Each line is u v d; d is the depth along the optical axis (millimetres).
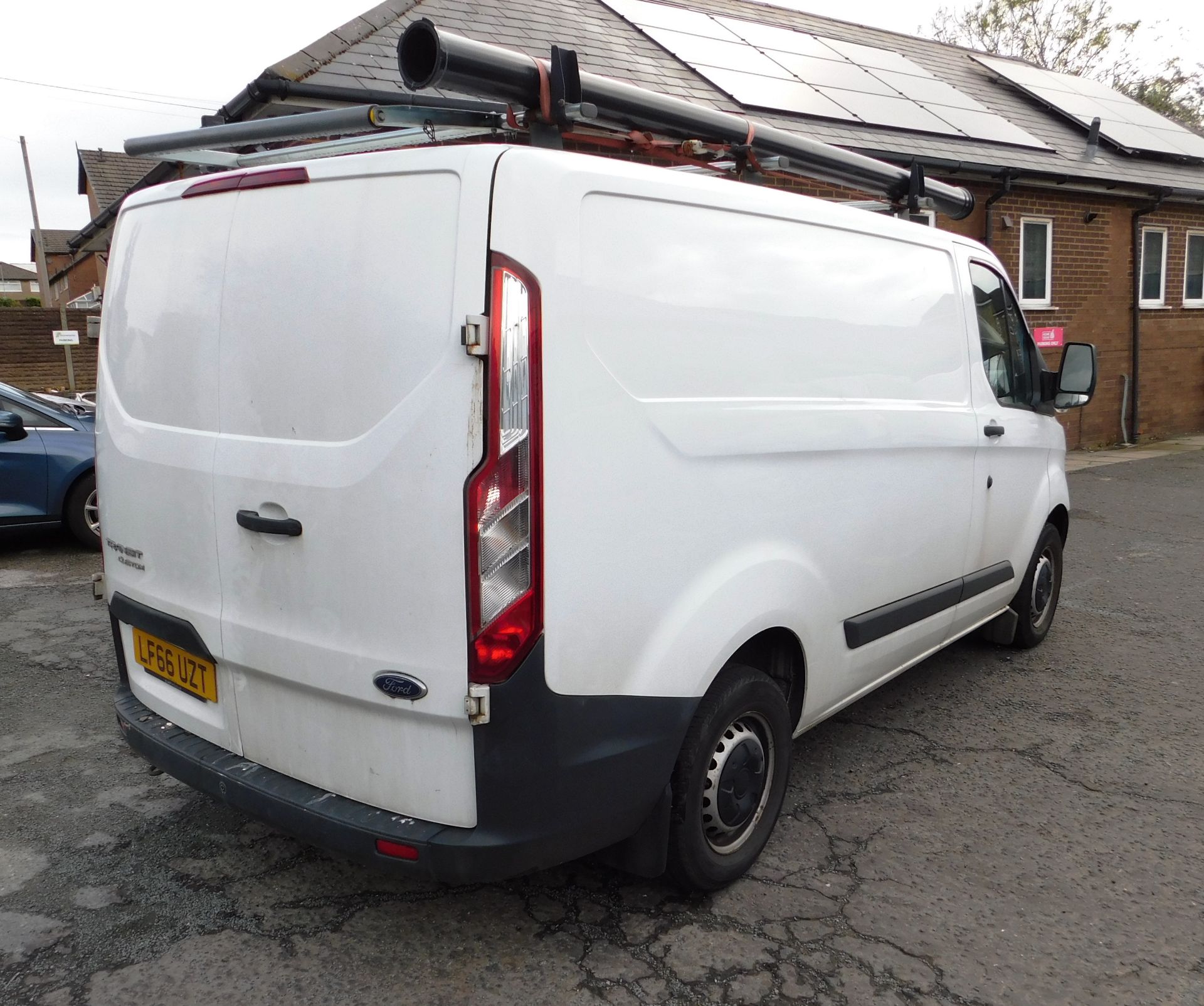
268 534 2430
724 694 2695
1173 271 14914
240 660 2562
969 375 4035
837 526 3129
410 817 2320
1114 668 4934
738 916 2766
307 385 2334
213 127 2934
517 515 2127
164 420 2717
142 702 3062
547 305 2131
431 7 8742
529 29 9125
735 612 2650
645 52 9719
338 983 2467
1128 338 14242
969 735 4086
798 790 3561
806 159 3744
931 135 10742
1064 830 3283
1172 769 3771
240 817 3332
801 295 2979
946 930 2713
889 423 3367
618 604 2338
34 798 3453
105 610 5750
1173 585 6594
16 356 20391
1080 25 31875
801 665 3088
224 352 2520
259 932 2678
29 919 2723
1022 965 2564
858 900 2854
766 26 12109
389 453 2180
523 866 2285
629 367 2355
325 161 2334
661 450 2426
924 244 3727
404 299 2170
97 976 2488
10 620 5555
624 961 2559
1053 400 4789
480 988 2449
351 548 2266
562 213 2186
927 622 3822
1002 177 11188
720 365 2646
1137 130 15133
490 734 2184
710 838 2826
